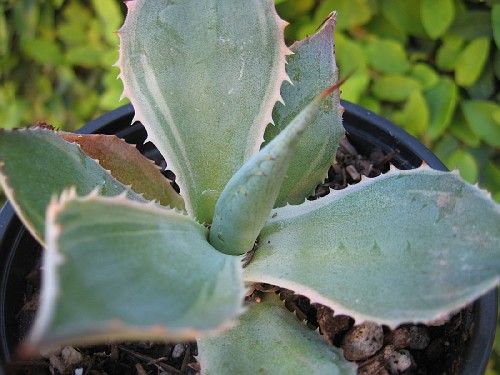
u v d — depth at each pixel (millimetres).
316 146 172
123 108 208
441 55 271
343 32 278
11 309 175
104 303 92
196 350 171
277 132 174
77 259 102
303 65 175
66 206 106
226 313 103
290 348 147
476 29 269
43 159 141
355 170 205
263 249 153
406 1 270
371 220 146
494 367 250
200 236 145
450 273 127
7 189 131
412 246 137
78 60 291
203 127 164
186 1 158
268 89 161
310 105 125
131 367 171
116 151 169
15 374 162
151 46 160
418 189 144
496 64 273
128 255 113
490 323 160
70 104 306
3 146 134
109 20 272
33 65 311
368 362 168
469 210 134
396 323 126
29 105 305
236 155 165
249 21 159
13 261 178
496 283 119
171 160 163
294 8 283
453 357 166
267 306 156
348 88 242
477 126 257
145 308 98
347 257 143
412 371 169
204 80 162
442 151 261
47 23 303
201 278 121
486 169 266
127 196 157
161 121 163
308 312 174
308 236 150
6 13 302
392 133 204
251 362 146
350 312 133
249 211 138
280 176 134
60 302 83
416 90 239
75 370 169
